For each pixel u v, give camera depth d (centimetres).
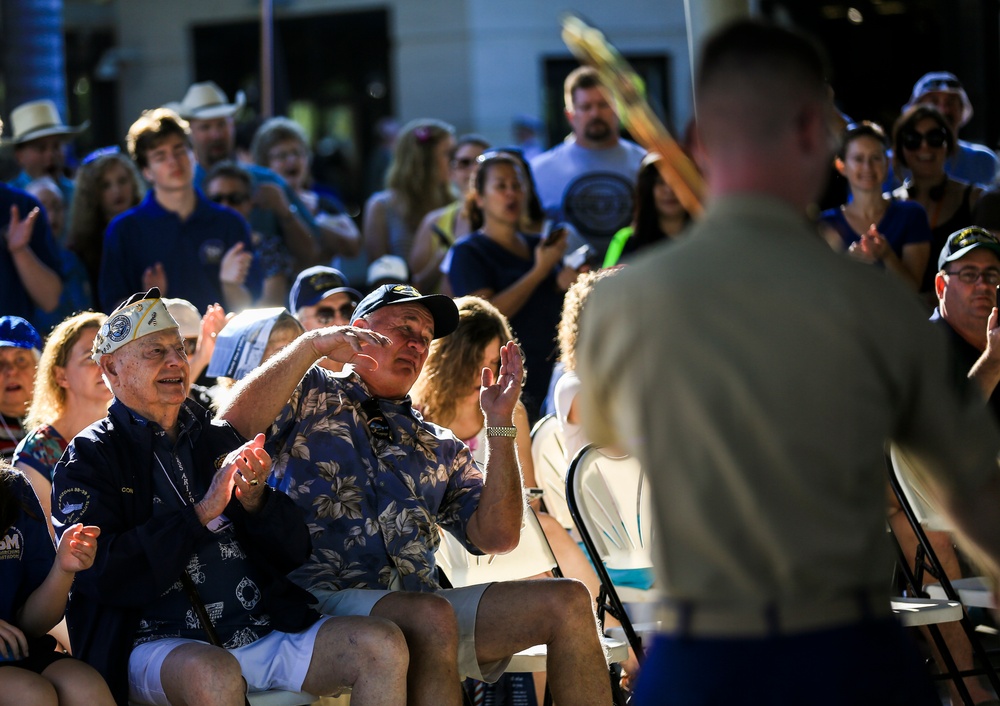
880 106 2044
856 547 385
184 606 686
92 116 3114
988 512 402
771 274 389
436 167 1533
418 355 784
